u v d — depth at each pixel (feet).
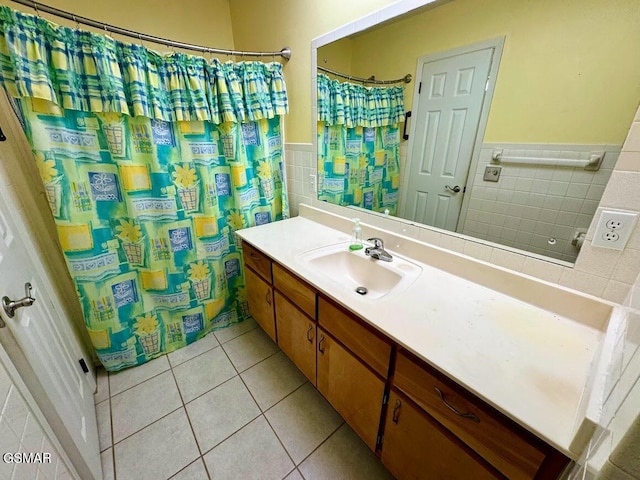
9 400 2.20
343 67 4.56
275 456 4.02
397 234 4.46
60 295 4.63
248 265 5.68
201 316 6.10
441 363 2.37
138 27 5.47
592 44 2.33
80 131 3.94
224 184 5.63
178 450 4.08
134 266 5.00
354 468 3.89
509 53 2.82
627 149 2.33
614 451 1.05
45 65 3.38
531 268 3.14
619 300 2.64
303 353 4.61
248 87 5.11
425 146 3.82
